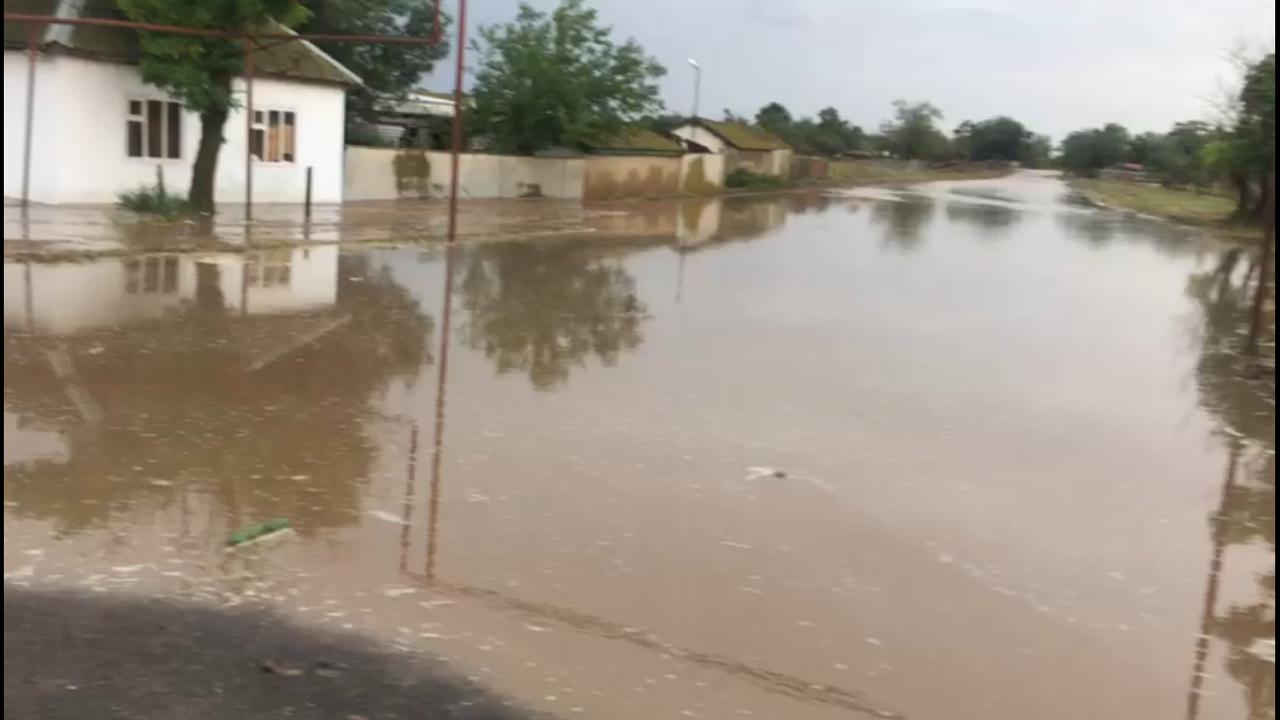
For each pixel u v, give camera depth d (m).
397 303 13.51
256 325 11.44
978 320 15.21
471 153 33.72
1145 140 118.38
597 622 5.07
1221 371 12.37
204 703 4.05
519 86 37.62
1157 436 9.26
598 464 7.44
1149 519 7.09
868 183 75.69
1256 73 36.41
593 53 38.78
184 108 21.83
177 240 17.48
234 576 5.28
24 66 21.02
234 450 7.21
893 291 17.70
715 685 4.57
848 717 4.40
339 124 27.89
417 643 4.73
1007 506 7.15
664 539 6.16
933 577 5.89
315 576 5.34
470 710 4.22
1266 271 13.55
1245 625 5.53
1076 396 10.61
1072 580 6.00
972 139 151.12
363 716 4.08
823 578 5.77
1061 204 55.44
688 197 44.78
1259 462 8.62
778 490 7.15
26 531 5.64
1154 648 5.23
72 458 6.83
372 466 7.09
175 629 4.67
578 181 38.00
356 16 36.12
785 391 9.98
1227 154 38.75
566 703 4.34
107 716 3.89
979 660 4.97
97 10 21.62
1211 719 4.59
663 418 8.77
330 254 17.77
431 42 18.72
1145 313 17.05
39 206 20.81
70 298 12.01
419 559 5.64
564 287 15.88
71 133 21.27
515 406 8.86
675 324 13.34
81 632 4.55
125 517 5.94
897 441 8.52
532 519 6.32
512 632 4.91
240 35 18.48
